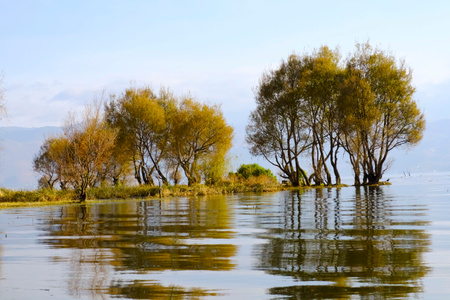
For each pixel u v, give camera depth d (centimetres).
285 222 1512
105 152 3359
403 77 4784
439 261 862
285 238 1155
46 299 662
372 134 4853
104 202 3025
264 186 4491
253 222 1530
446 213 1736
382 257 903
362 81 4719
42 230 1412
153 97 5475
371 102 4716
